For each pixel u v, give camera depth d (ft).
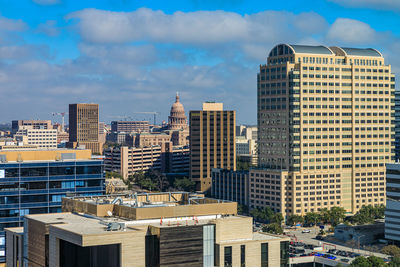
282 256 471.62
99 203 520.42
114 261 416.87
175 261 429.38
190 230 435.12
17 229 583.58
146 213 465.88
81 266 431.02
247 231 465.06
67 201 547.08
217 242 448.65
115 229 429.79
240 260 452.35
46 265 470.80
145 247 428.56
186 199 568.82
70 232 418.92
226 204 495.82
